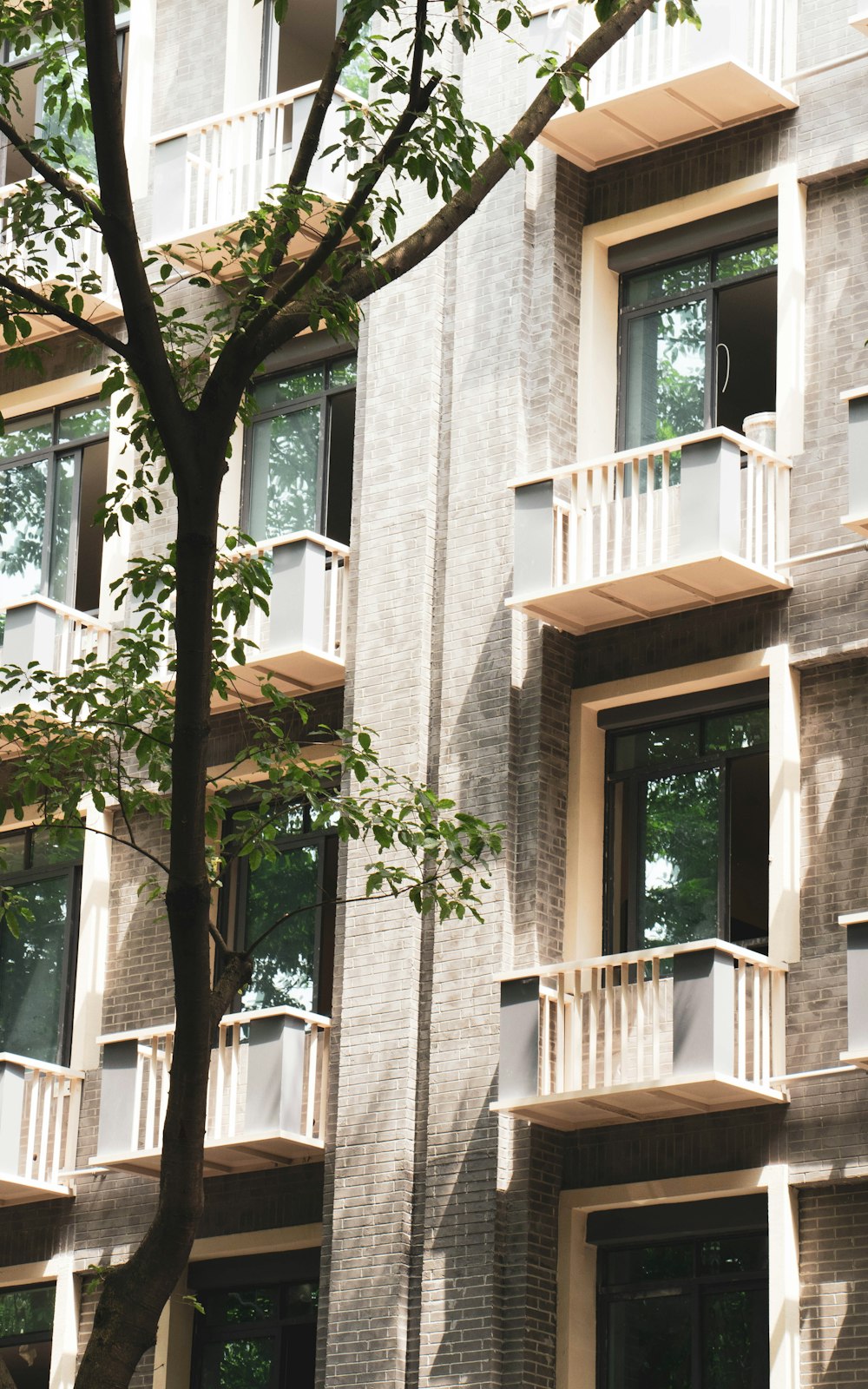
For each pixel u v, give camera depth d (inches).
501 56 866.8
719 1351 730.2
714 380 825.5
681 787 792.9
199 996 448.1
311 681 872.9
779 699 756.6
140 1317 439.5
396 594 841.5
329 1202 796.6
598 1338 754.2
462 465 839.7
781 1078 714.2
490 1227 749.3
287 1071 803.4
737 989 721.0
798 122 810.2
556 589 777.6
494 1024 769.6
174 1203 443.5
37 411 1025.5
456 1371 741.9
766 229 818.2
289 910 881.5
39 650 936.3
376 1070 792.9
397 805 579.5
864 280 783.1
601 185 859.4
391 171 904.3
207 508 457.1
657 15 859.4
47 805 580.7
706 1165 729.6
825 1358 690.2
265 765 580.1
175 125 1013.2
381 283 504.7
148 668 594.9
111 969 914.7
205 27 1015.0
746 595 773.3
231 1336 845.2
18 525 1018.7
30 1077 904.3
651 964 775.7
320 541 863.1
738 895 768.9
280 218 535.5
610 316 853.8
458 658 818.2
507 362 839.1
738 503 759.1
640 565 776.3
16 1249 897.5
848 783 740.0
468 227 865.5
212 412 464.4
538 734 795.4
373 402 873.5
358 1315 768.9
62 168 1023.0
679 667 785.6
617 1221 753.6
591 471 821.2
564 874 791.1
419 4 502.6
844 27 806.5
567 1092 721.6
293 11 1001.5
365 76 944.3
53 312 480.4
